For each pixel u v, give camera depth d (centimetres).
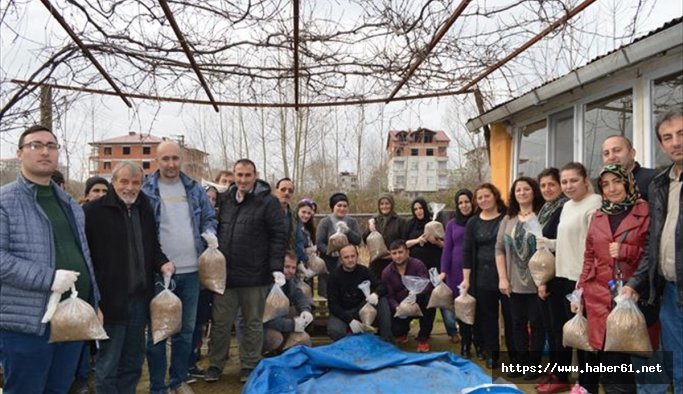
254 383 391
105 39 504
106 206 334
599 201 369
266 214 440
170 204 394
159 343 379
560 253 381
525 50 504
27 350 277
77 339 282
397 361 460
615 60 405
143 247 348
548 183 414
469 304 476
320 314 598
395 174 2377
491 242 462
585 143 518
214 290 394
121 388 350
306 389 400
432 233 591
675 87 403
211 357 448
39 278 272
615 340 302
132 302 343
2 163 682
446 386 409
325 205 1513
